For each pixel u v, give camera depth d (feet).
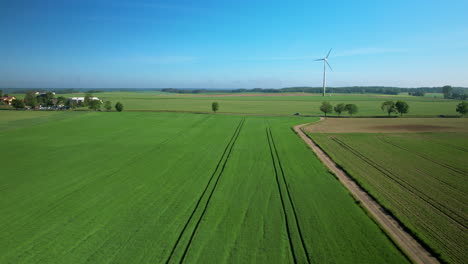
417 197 75.56
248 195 76.79
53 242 53.98
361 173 96.53
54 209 68.74
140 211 67.31
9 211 67.82
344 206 69.21
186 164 108.06
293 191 79.20
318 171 97.91
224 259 47.98
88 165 106.73
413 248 52.24
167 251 50.67
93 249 51.42
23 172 98.02
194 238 54.49
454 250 51.29
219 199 74.02
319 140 155.53
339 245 52.24
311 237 54.85
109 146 139.54
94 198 75.46
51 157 118.01
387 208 67.77
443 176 93.15
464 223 61.21
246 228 58.65
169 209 68.33
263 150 130.21
